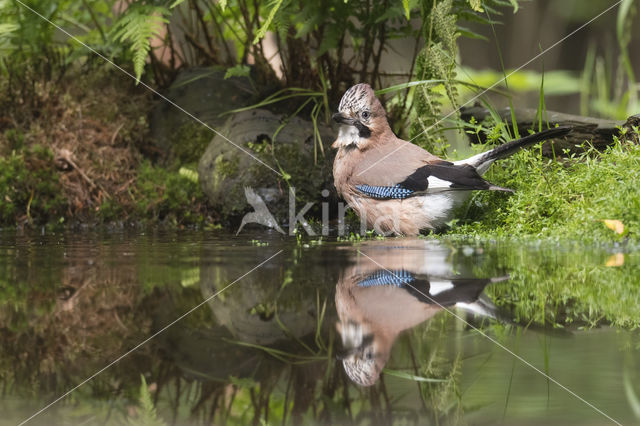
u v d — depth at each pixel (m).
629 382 3.05
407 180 9.73
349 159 10.48
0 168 11.64
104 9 14.28
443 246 8.06
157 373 3.24
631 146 9.20
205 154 12.04
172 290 5.47
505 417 2.67
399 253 7.49
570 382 3.04
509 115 11.44
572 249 7.50
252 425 2.59
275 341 3.81
